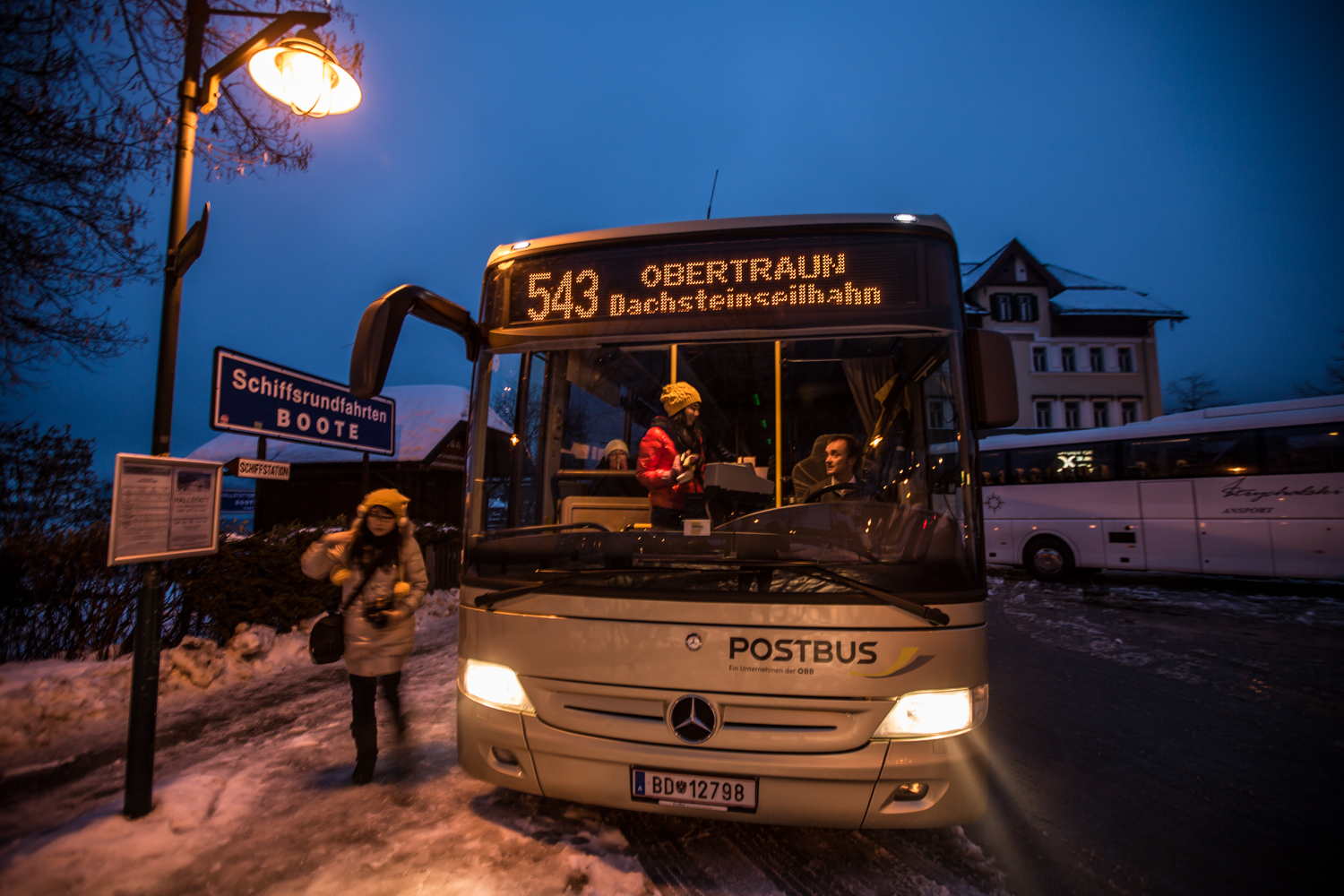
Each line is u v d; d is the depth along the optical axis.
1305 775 3.96
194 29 3.49
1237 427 11.87
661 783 2.46
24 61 6.06
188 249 3.20
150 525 2.97
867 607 2.43
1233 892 2.72
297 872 2.62
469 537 2.91
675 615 2.51
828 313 2.90
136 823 2.94
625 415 3.27
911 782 2.36
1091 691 5.81
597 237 3.14
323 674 5.77
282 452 15.65
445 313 3.02
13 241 6.19
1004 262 33.41
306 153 7.25
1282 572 11.23
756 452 3.05
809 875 2.70
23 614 5.10
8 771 3.70
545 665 2.62
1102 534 13.08
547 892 2.50
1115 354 33.25
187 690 5.15
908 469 2.77
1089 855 3.00
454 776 3.54
